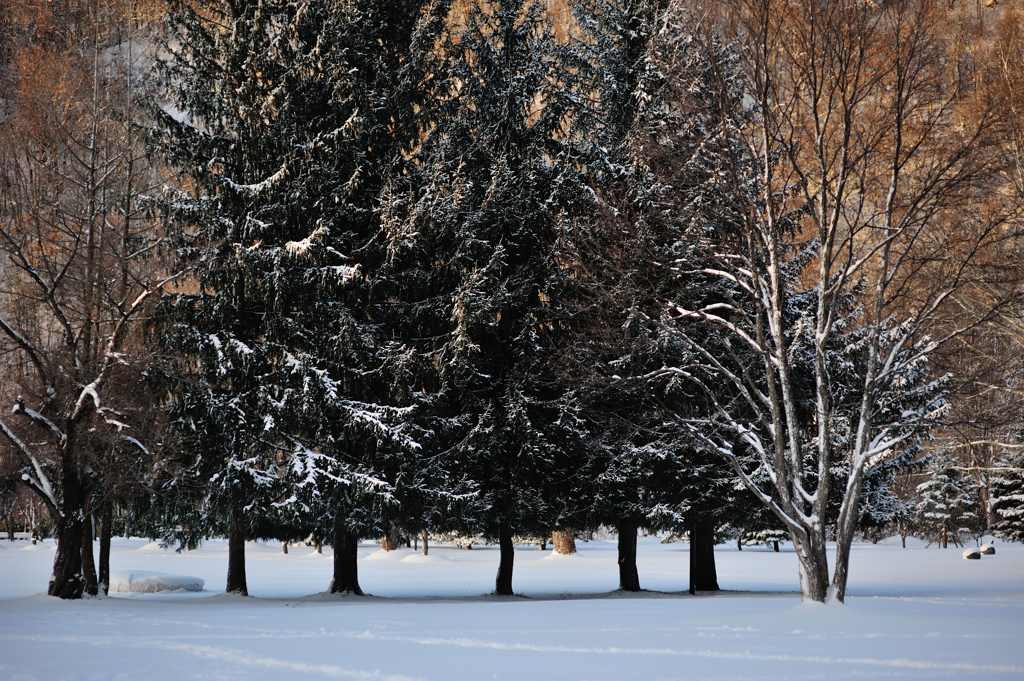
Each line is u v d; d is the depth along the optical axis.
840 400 24.75
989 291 20.34
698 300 25.00
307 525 26.81
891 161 17.94
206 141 26.17
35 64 25.30
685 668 9.69
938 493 61.38
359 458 25.28
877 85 17.55
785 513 16.92
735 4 18.36
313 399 24.11
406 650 11.53
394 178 26.33
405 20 29.06
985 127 16.98
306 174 25.59
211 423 24.27
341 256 25.23
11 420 23.25
